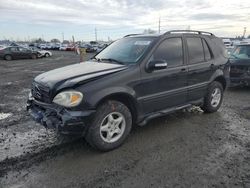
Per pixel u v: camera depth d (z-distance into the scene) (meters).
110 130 4.00
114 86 3.89
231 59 8.66
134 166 3.57
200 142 4.35
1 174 3.39
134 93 4.16
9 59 25.88
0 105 6.80
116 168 3.53
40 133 4.78
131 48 4.74
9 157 3.85
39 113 3.95
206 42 5.61
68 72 4.14
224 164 3.62
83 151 4.03
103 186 3.13
